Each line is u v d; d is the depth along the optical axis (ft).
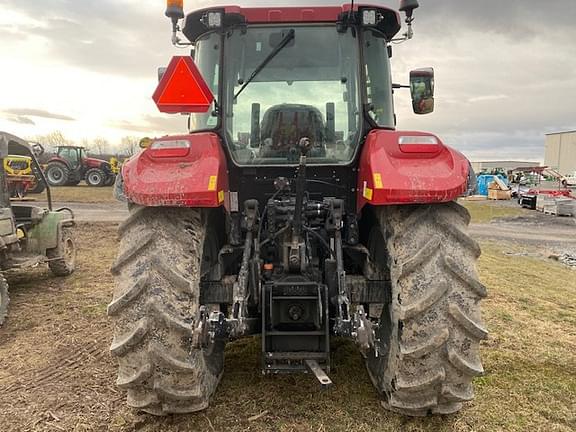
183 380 8.52
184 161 8.98
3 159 19.04
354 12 10.82
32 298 18.74
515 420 9.70
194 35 12.28
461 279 8.43
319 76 11.07
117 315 8.41
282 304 9.34
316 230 10.31
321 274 9.82
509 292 20.26
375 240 10.29
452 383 8.60
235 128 11.11
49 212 21.80
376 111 11.58
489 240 41.45
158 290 8.35
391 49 12.36
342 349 12.84
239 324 8.32
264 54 11.11
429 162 8.82
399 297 8.55
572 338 14.56
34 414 10.03
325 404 10.12
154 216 8.91
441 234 8.64
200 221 9.20
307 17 10.91
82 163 83.71
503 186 97.86
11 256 19.86
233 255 10.63
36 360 12.86
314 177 11.12
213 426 9.37
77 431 9.36
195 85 8.80
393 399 9.07
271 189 11.17
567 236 45.27
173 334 8.32
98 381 11.45
